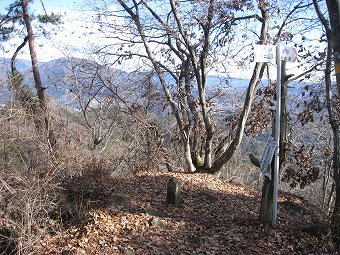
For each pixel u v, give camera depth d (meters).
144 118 13.34
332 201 16.00
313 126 12.91
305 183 9.84
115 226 6.87
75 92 15.25
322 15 7.82
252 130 11.18
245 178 19.02
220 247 6.32
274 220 7.00
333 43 4.84
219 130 14.40
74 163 8.41
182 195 9.01
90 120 16.27
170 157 13.73
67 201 7.61
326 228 6.77
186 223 7.22
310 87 9.34
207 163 12.19
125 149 13.41
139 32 12.06
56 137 9.30
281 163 7.07
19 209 6.29
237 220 7.52
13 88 8.96
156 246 6.27
